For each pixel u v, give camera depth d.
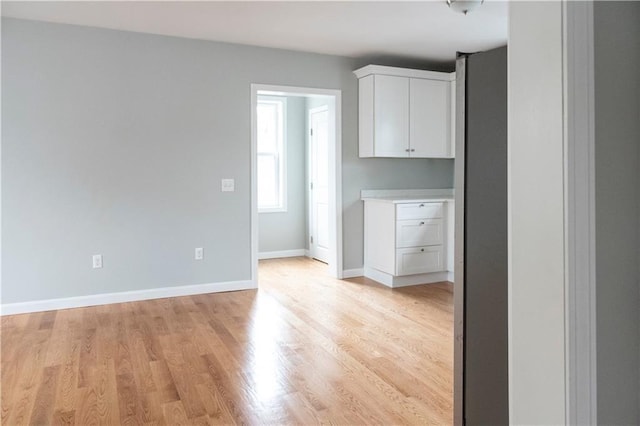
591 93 1.03
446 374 2.79
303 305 4.30
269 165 6.82
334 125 5.28
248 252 4.90
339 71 5.23
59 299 4.18
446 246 5.21
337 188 5.32
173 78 4.50
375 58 5.34
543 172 1.06
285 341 3.35
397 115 5.21
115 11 3.80
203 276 4.71
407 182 5.70
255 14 3.88
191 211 4.63
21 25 3.96
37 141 4.05
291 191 6.89
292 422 2.25
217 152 4.70
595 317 1.05
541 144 1.06
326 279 5.38
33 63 4.01
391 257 4.97
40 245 4.10
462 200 1.82
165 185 4.52
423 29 4.30
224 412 2.35
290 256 6.91
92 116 4.22
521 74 1.10
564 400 1.04
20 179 4.02
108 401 2.46
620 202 1.09
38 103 4.04
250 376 2.76
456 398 1.88
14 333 3.52
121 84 4.31
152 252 4.50
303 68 5.05
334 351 3.16
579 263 1.02
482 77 1.73
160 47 4.44
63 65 4.11
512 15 1.12
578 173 1.01
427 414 2.32
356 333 3.53
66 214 4.18
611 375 1.08
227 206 4.78
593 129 1.03
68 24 4.11
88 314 4.02
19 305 4.05
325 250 6.39
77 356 3.07
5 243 4.00
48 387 2.62
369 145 5.19
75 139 4.18
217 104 4.68
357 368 2.88
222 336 3.46
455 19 4.05
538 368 1.09
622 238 1.09
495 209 1.69
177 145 4.54
